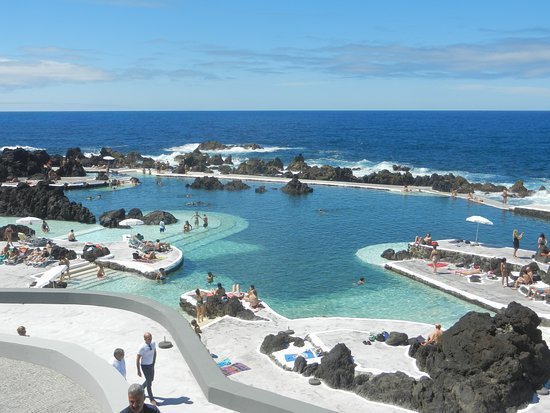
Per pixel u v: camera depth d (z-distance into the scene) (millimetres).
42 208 57844
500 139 182500
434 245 41500
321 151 140750
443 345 20938
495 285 34156
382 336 24172
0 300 23203
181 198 70812
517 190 74750
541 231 51594
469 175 94625
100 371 12789
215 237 48875
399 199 69438
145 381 14922
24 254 39531
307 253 43469
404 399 18531
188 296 31672
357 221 55844
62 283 33594
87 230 51719
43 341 14688
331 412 12125
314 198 70438
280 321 27641
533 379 20016
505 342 19594
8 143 176125
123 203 67375
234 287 32562
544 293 31016
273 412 12586
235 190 77250
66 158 91875
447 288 33875
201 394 14438
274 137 195125
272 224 54344
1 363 14477
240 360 22328
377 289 34938
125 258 39875
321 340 24031
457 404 18312
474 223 55000
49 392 12922
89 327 20375
